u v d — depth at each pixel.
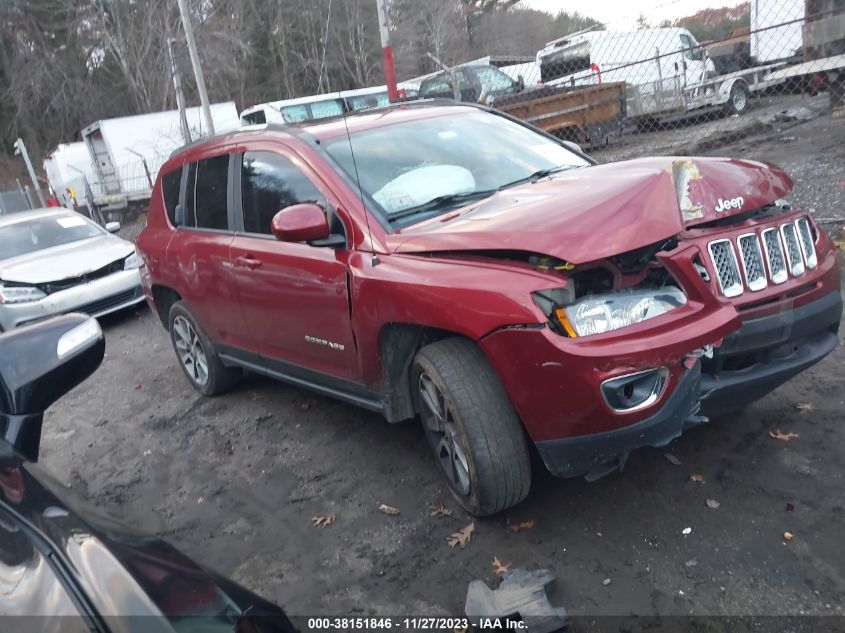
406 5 25.38
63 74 43.38
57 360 2.45
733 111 15.75
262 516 3.88
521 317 2.80
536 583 2.83
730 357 3.09
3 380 2.38
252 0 30.36
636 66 17.17
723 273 3.08
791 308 3.18
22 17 43.41
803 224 3.44
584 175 3.58
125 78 42.22
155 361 7.28
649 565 2.94
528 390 2.89
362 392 3.90
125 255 9.24
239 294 4.59
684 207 3.12
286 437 4.79
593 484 3.53
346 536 3.54
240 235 4.57
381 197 3.72
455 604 2.94
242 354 5.03
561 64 18.59
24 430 2.31
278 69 30.16
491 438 3.06
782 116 12.83
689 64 17.30
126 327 9.00
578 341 2.75
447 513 3.55
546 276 2.82
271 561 3.46
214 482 4.37
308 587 3.22
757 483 3.33
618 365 2.71
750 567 2.83
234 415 5.33
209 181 4.96
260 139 4.44
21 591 1.52
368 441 4.50
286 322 4.23
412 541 3.40
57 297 8.66
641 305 2.84
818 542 2.90
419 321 3.20
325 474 4.19
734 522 3.10
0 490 1.83
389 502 3.76
